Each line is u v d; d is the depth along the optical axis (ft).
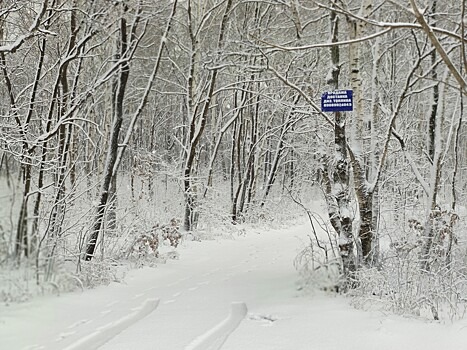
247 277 30.99
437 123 31.35
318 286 25.16
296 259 27.55
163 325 19.90
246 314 21.72
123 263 34.04
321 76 46.60
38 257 23.12
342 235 25.41
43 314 20.61
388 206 39.40
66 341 17.63
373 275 23.15
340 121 26.04
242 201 76.54
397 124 42.06
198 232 53.93
